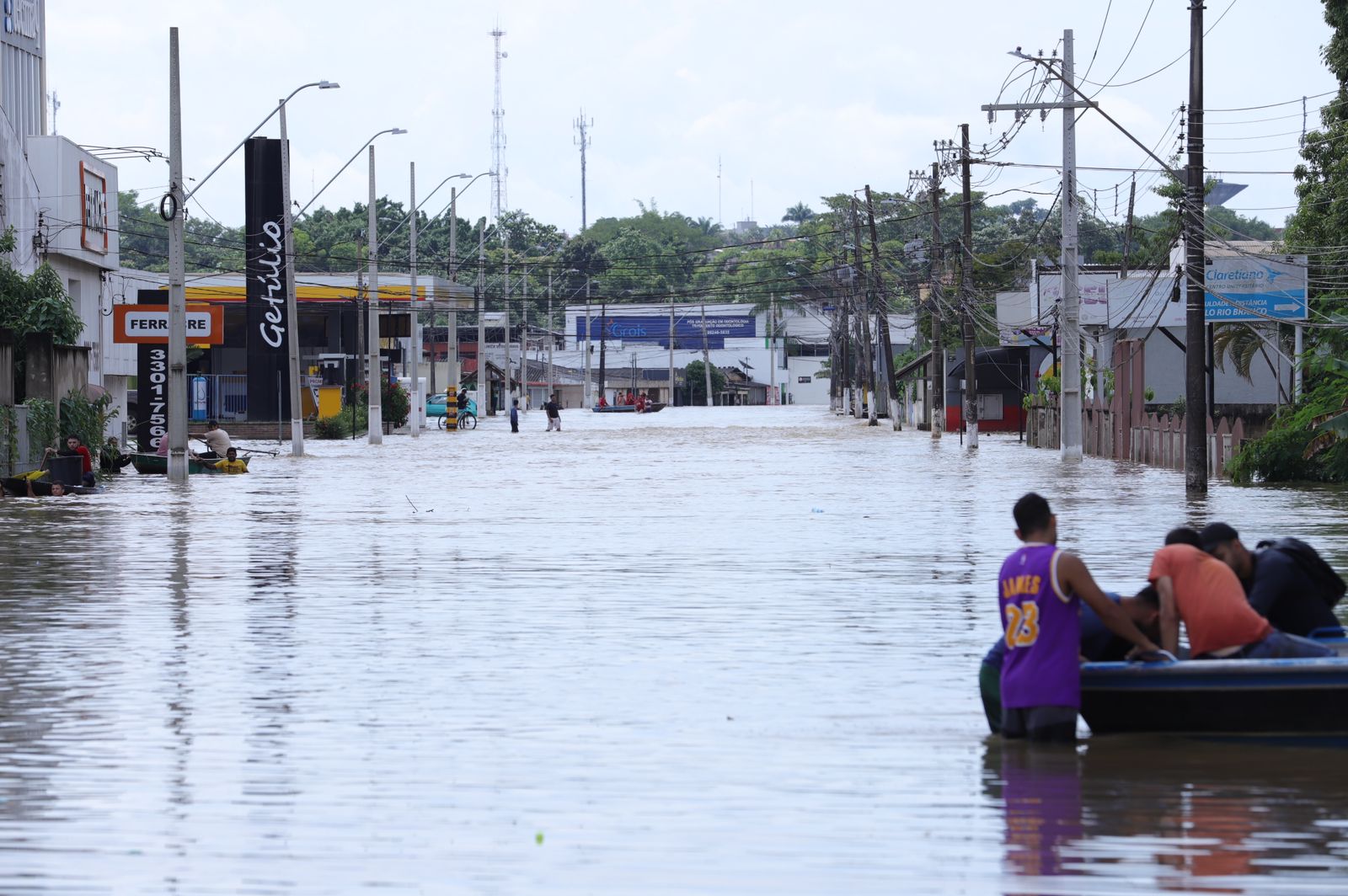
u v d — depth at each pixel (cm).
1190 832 1912
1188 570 2402
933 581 4359
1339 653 2508
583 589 4219
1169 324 14212
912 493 8194
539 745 2370
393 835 1900
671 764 2256
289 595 4112
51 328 10500
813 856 1819
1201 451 7869
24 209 12088
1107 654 2469
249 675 2944
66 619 3675
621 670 2992
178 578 4488
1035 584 2316
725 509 7112
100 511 7125
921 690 2791
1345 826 1933
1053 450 14062
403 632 3475
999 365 19762
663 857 1811
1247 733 2316
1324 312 11725
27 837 1895
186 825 1944
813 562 4869
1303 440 8975
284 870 1767
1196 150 7912
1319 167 11769
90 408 10650
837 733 2442
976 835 1898
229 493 8475
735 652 3197
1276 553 2517
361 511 7062
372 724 2517
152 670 2995
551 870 1766
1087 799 2056
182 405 9394
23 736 2434
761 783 2144
